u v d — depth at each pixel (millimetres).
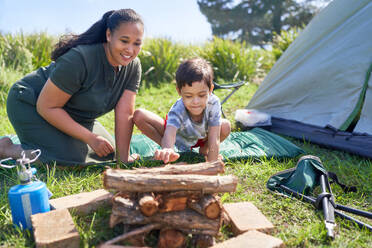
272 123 3852
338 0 3521
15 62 6000
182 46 8328
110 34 2088
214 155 2188
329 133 3213
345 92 3238
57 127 2254
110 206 1768
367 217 1741
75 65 2070
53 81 2096
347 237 1616
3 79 4977
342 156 2939
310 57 3670
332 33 3500
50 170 2252
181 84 1985
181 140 2441
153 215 1403
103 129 2824
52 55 2189
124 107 2486
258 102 4207
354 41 3281
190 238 1507
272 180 2133
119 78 2371
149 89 6453
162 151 1782
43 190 1589
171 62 7301
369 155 2816
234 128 3812
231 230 1613
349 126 3311
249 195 1999
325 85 3430
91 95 2266
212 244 1419
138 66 2516
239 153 2666
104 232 1524
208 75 1991
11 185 2107
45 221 1495
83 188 2068
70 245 1400
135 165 2393
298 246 1520
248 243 1393
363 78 3125
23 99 2264
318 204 1824
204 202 1396
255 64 8172
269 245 1378
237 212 1676
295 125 3617
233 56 7699
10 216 1681
